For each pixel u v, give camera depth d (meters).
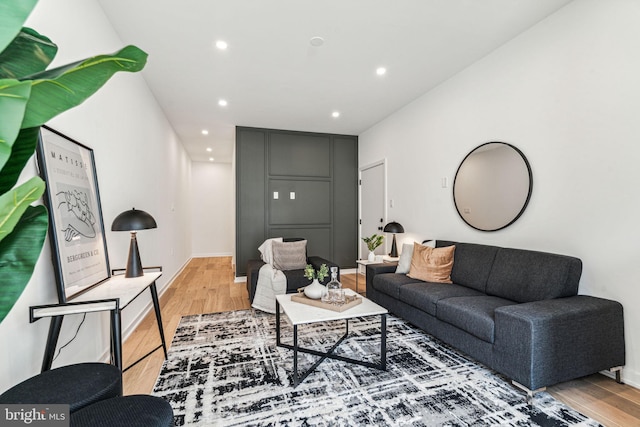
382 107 4.20
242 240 4.99
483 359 1.97
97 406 1.01
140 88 3.13
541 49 2.37
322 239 5.46
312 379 1.93
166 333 2.70
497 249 2.61
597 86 2.02
